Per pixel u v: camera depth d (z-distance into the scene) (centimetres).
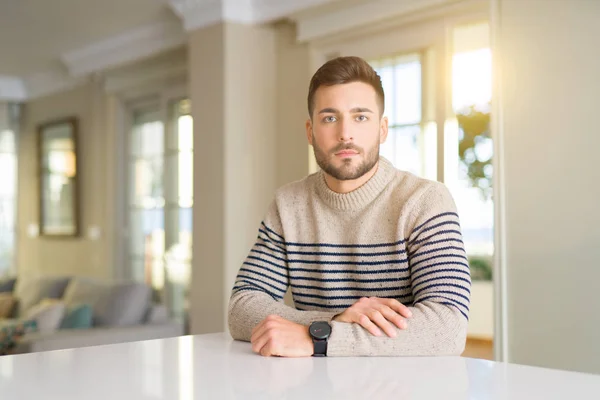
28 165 664
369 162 143
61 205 614
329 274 156
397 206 149
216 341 142
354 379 100
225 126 395
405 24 342
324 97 141
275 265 164
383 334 123
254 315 142
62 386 97
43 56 557
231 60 398
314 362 115
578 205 248
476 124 679
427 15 327
